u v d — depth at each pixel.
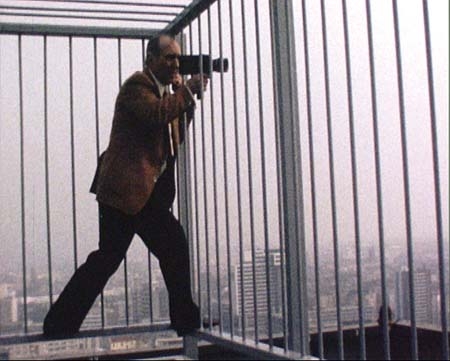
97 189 3.68
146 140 3.59
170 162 3.73
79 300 3.74
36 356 3.93
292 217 3.08
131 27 4.32
